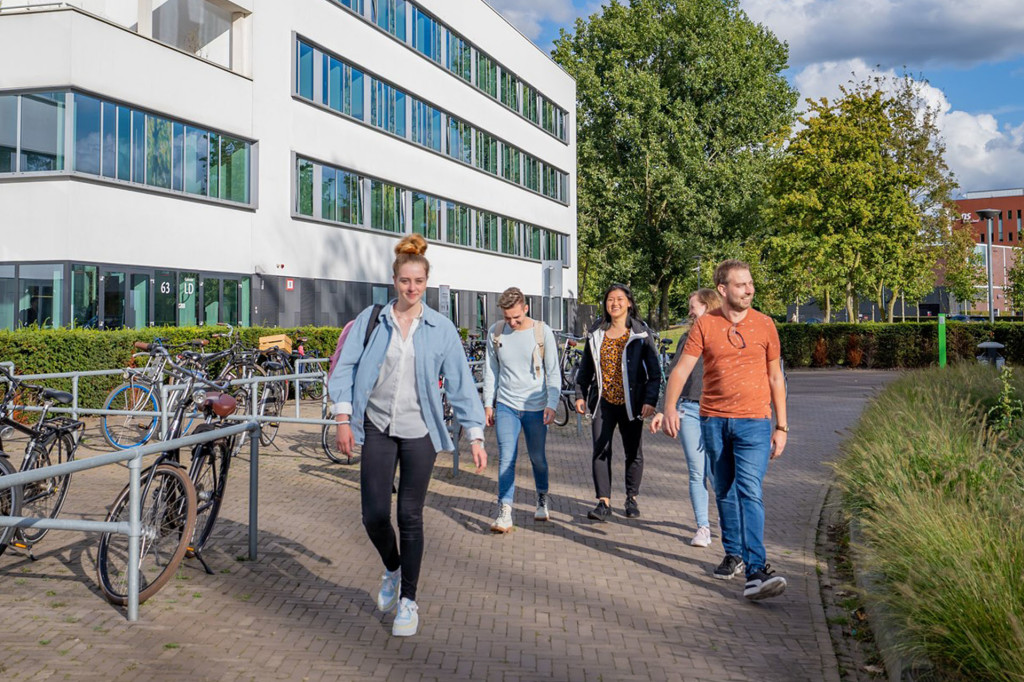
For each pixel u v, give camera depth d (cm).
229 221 2259
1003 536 475
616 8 5116
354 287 2784
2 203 1842
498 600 542
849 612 532
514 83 4028
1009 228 13900
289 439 1234
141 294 1992
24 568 591
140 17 2173
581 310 4822
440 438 477
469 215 3581
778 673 435
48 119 1834
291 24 2475
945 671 392
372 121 2883
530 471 1035
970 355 3166
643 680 421
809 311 9206
